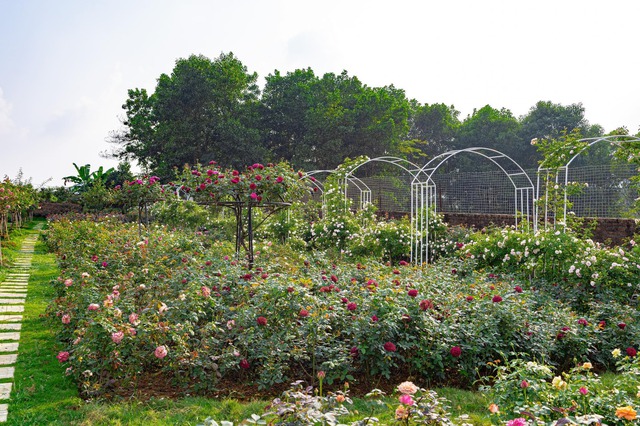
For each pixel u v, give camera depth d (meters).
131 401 3.59
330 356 4.00
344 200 12.98
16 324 5.88
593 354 4.64
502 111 42.41
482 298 4.97
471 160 35.19
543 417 2.78
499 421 2.98
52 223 16.02
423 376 4.19
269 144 31.73
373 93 30.70
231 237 11.59
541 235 7.28
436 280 5.93
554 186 8.06
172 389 3.86
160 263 6.74
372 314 4.10
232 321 4.10
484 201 16.83
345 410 2.43
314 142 29.12
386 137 29.44
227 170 7.43
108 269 6.74
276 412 2.29
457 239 10.79
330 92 30.36
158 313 4.05
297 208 13.42
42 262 11.52
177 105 27.30
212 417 3.25
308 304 4.18
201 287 4.71
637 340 4.59
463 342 4.23
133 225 13.55
